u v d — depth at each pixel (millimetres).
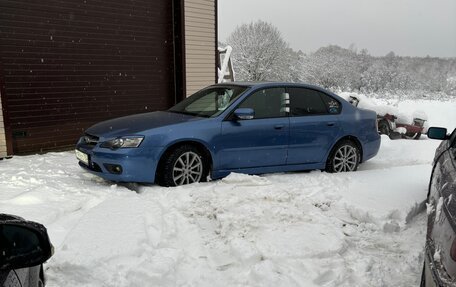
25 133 8492
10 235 1740
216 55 12430
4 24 7996
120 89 10297
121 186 5820
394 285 3428
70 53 9141
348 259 3816
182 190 5367
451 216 2467
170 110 6938
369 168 7688
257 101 6328
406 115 13711
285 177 6391
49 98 8852
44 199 5145
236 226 4359
